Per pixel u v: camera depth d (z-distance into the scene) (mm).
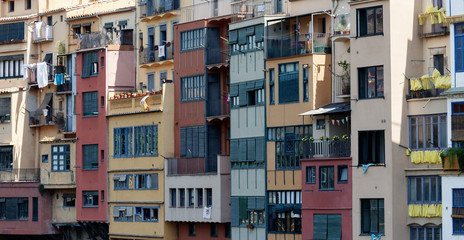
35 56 153000
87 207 137875
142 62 137000
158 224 127938
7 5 158125
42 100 151125
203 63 125938
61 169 141750
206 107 125500
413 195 101500
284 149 113812
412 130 102000
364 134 103188
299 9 116000
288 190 113062
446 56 102062
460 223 96312
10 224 146625
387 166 101125
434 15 102688
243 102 118875
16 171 148750
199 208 122562
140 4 138125
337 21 109562
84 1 153250
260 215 116000
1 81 155125
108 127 135875
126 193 132625
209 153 125188
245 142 118250
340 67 110625
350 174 104375
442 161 97000
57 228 144250
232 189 119375
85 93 139500
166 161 127438
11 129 150500
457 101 97250
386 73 101688
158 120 128875
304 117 112000
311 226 107500
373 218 102438
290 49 114000
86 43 139750
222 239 122125
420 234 101250
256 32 117688
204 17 127312
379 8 102562
